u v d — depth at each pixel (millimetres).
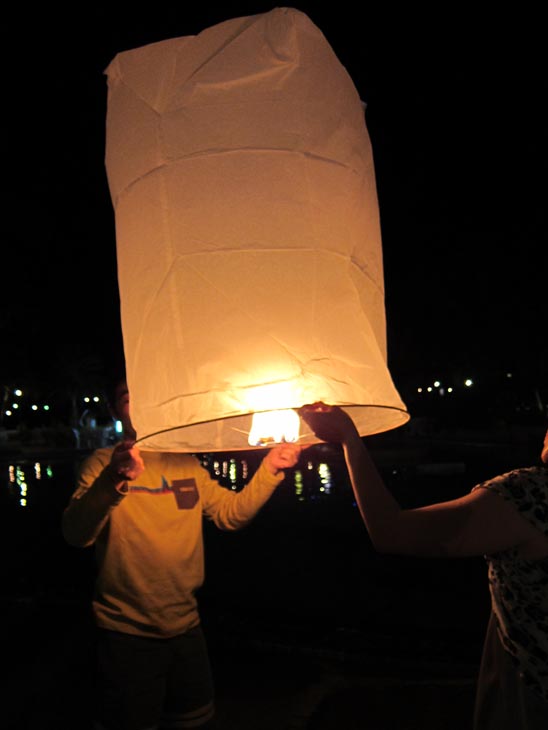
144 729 2375
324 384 1430
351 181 1570
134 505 2416
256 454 23672
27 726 3420
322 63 1542
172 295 1475
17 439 35188
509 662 1442
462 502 1424
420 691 3768
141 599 2377
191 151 1484
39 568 7195
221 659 4348
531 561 1413
